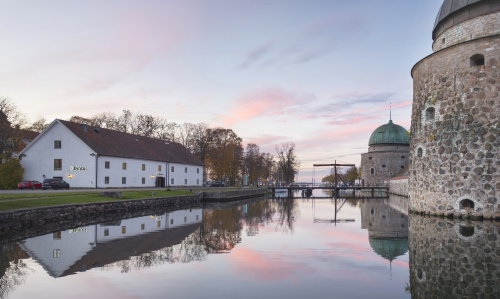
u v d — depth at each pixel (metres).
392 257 11.52
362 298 7.66
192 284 8.64
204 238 15.42
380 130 77.81
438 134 22.64
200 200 43.81
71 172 41.81
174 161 56.22
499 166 20.03
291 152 88.94
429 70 23.78
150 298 7.66
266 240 14.97
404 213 27.69
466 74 21.44
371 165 77.88
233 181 81.94
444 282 8.76
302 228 19.02
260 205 38.69
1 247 13.26
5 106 44.22
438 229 17.30
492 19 21.69
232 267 10.24
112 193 28.70
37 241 14.57
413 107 26.16
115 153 44.44
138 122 68.12
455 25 23.38
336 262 10.88
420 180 24.44
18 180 40.03
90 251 12.53
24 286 8.52
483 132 20.59
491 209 20.12
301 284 8.65
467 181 20.97
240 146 80.25
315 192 86.38
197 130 72.94
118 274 9.53
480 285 8.52
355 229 18.50
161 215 26.12
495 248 12.58
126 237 15.61
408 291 8.10
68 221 21.17
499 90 20.34
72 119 63.78
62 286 8.52
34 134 59.44
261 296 7.79
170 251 12.52
